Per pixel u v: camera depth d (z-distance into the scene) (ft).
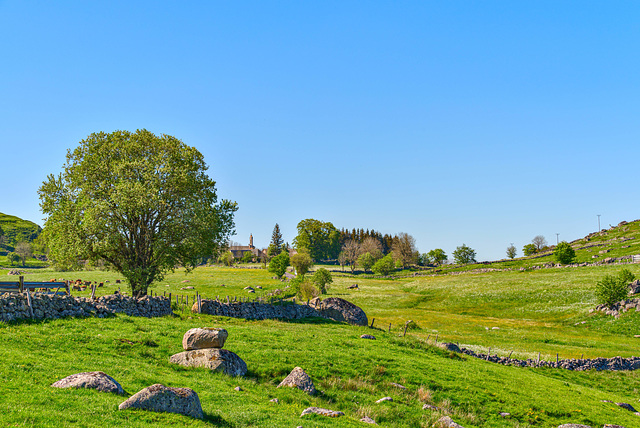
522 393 92.58
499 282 339.98
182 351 80.28
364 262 580.30
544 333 199.00
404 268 592.60
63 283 114.83
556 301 263.49
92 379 50.75
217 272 446.60
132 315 110.32
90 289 217.56
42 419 37.86
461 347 147.84
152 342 82.89
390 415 69.82
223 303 145.59
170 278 347.56
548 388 100.94
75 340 75.82
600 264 359.05
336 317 164.76
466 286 341.00
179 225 145.79
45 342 71.41
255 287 291.99
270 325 133.69
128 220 146.41
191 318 124.77
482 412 80.43
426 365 101.35
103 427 38.86
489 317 250.78
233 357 77.36
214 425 46.19
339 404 71.41
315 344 106.01
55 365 58.49
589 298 255.09
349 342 112.98
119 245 145.48
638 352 159.84
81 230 139.23
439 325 216.54
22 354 60.44
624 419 86.89
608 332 198.49
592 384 124.57
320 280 313.53
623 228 574.15
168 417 44.60
